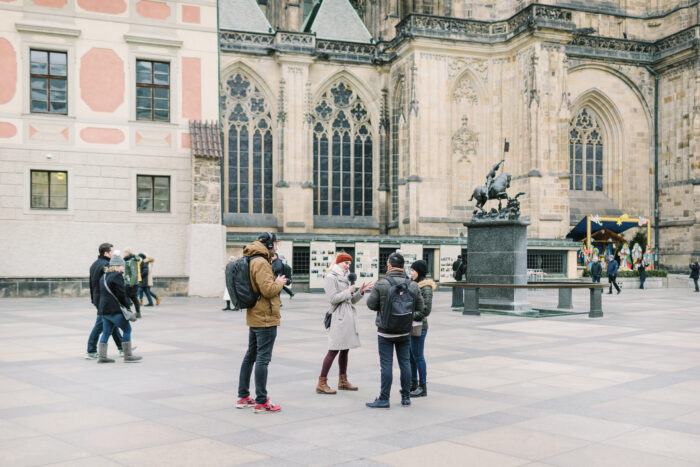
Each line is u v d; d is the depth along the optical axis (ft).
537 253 155.63
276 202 182.39
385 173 191.93
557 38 166.30
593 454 24.27
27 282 101.76
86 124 105.91
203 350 50.01
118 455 23.84
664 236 192.85
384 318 31.22
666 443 25.77
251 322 30.53
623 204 194.70
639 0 201.26
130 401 32.73
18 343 53.21
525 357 47.34
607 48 191.01
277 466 22.72
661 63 193.67
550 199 166.20
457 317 77.87
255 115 182.70
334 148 191.01
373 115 193.16
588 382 38.11
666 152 194.18
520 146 171.12
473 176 178.40
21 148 102.47
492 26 176.65
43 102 104.42
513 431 27.50
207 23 113.19
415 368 34.50
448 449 24.86
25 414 29.91
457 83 176.45
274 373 40.73
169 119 111.04
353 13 207.51
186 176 110.93
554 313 83.35
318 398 33.86
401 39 175.63
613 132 195.11
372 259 140.87
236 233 139.33
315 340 56.18
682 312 86.84
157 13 110.32
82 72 105.91
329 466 22.76
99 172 106.42
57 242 103.91
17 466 22.52
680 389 36.24
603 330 64.69
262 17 196.03
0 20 101.81
